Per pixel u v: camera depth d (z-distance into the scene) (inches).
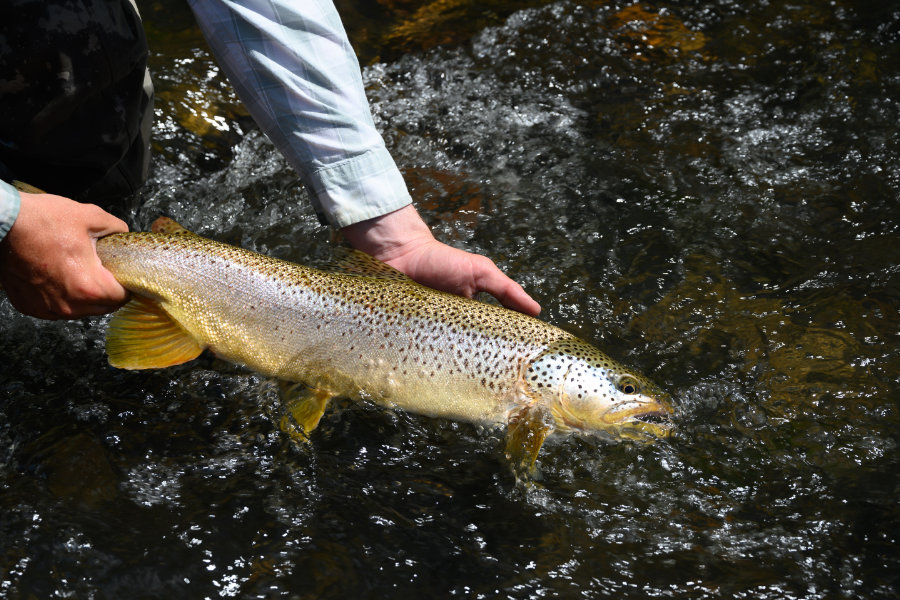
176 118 98.3
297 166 84.2
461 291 84.0
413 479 77.8
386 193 83.8
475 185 96.1
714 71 105.7
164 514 75.7
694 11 112.2
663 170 96.7
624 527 75.7
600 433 79.7
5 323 84.0
